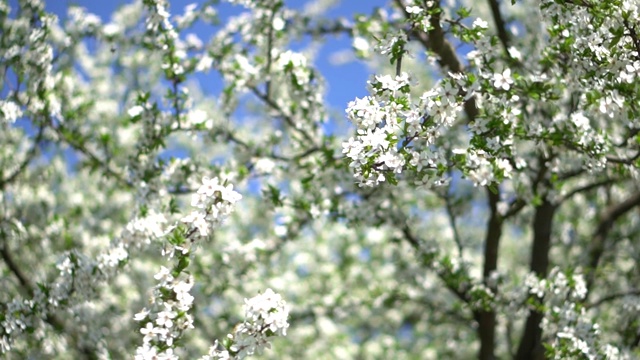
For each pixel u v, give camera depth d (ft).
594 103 13.99
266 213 31.71
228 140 22.44
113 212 30.66
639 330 21.53
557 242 30.19
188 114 20.40
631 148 16.30
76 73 27.68
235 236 32.09
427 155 12.35
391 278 36.70
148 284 29.84
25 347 21.74
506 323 28.50
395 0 22.18
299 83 20.20
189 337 28.94
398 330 39.47
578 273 21.27
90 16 23.81
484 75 14.05
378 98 12.26
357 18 23.18
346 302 30.37
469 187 30.22
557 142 15.11
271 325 12.44
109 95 31.40
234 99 22.35
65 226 25.81
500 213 23.32
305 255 36.78
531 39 21.30
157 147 19.92
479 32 14.37
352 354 37.11
